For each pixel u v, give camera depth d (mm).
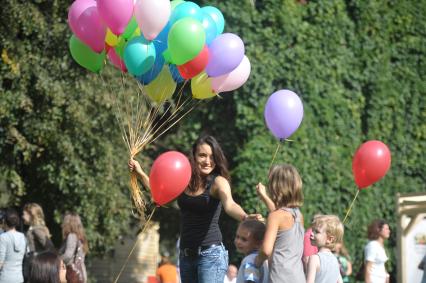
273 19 29344
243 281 13414
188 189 14180
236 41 15164
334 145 30031
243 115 28750
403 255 23469
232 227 29609
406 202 23578
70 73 27469
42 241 21141
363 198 30453
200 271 14070
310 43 29953
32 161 27906
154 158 31922
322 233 14484
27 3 27203
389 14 32188
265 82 28766
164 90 16109
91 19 15562
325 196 29547
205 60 14914
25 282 20906
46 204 28609
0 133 26953
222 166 14203
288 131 16016
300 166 28875
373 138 31453
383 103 31625
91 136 27656
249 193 28250
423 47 32625
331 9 30656
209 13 16328
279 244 13047
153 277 32781
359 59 31344
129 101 27750
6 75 26828
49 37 27562
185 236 14203
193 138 30125
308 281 14156
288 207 13328
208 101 29859
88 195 27781
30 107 26766
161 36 15492
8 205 27797
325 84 30141
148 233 37438
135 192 15859
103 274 39281
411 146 32156
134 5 15109
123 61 16188
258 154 28359
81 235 20719
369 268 21906
